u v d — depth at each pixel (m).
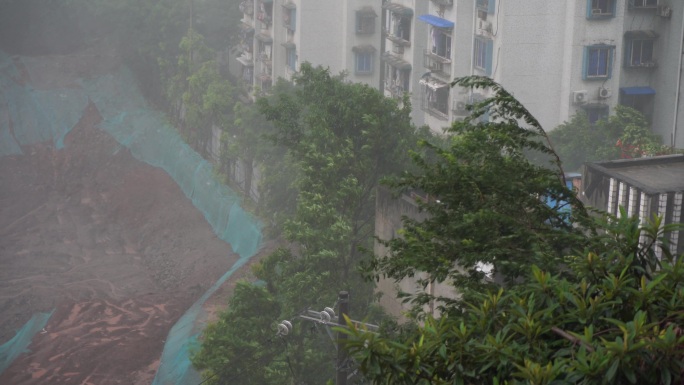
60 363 45.97
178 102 73.56
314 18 63.25
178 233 61.47
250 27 75.19
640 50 49.19
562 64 47.91
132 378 44.44
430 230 12.09
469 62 50.97
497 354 7.59
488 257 10.93
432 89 52.25
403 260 11.65
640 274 8.69
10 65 84.31
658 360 6.84
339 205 30.84
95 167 73.88
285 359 28.62
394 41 58.12
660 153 41.56
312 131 32.38
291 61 65.94
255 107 57.25
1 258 59.62
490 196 11.82
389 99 33.94
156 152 73.00
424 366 7.73
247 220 55.38
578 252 9.25
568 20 47.25
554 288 8.22
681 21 47.84
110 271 58.12
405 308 29.08
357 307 29.36
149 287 55.53
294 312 28.56
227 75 79.88
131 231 64.00
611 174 26.20
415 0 56.12
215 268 55.22
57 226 65.06
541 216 11.60
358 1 62.75
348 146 31.86
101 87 83.12
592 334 7.23
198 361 29.86
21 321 51.38
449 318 9.81
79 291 54.66
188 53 69.81
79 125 79.06
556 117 48.66
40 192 70.88
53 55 88.56
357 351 7.66
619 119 47.00
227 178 61.75
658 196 24.52
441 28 51.91
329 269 29.39
